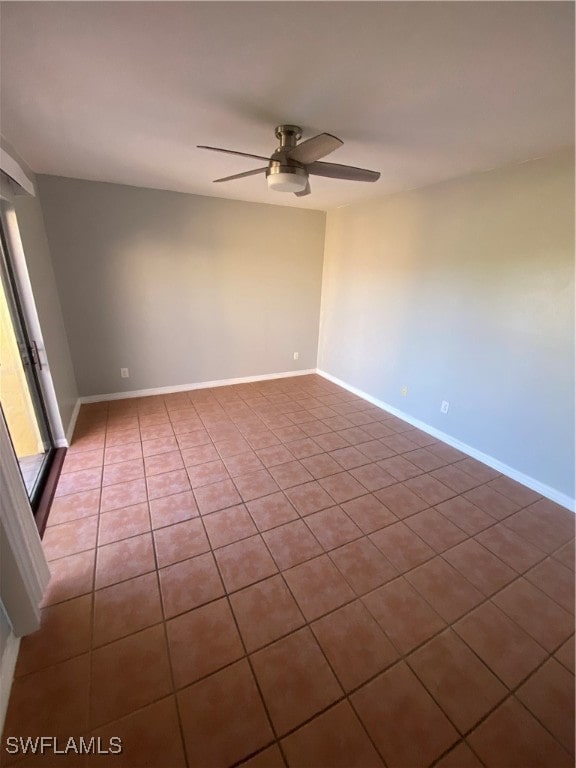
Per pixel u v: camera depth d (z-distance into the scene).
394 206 3.38
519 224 2.38
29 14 1.03
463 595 1.69
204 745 1.13
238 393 4.25
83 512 2.15
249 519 2.13
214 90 1.49
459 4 0.95
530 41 1.11
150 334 3.89
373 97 1.51
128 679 1.29
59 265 3.27
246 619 1.53
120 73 1.36
